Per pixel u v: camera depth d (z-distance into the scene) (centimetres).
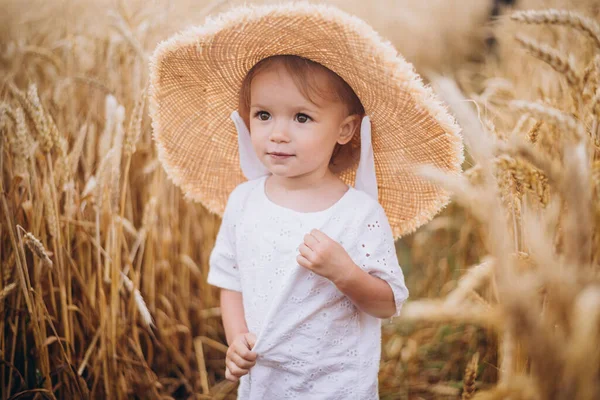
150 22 275
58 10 340
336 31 146
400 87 149
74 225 220
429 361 273
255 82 164
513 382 101
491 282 201
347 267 153
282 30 155
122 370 228
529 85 268
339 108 165
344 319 166
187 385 253
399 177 183
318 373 164
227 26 158
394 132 172
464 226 272
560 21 154
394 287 164
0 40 349
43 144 192
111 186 202
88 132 238
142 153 269
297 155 159
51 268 187
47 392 196
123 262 260
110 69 265
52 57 280
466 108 102
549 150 185
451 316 98
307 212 167
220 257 184
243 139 186
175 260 280
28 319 224
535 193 149
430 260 328
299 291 162
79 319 234
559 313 93
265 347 164
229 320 180
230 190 209
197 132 196
